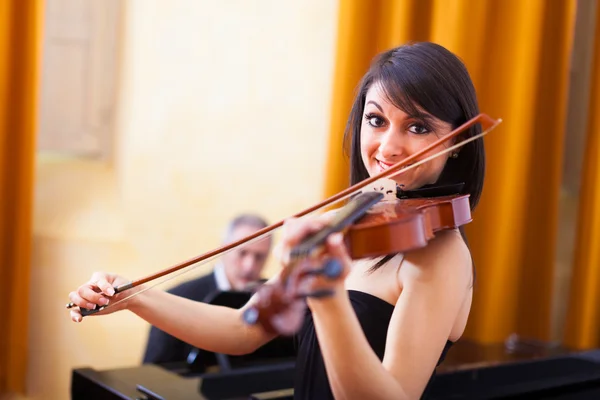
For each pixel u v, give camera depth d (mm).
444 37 3236
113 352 3703
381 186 1415
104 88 3816
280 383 2018
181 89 3818
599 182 3467
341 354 1063
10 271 3197
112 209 3787
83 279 3654
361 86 1502
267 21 3758
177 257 3812
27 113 3131
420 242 1124
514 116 3338
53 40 3721
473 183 1485
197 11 3795
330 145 3174
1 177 3137
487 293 3393
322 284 1002
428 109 1380
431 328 1198
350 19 3166
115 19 3809
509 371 2225
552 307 3752
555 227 3498
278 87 3766
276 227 1357
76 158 3844
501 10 3332
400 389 1122
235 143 3809
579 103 3771
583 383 2170
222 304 2322
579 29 3752
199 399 1814
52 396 3625
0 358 3238
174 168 3822
